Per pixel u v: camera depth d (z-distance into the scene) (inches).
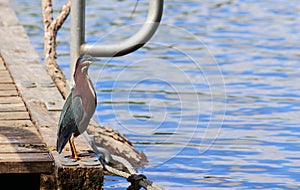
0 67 548.4
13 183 369.4
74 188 352.5
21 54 581.9
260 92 629.9
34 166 353.4
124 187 419.8
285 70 698.8
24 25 844.6
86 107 357.7
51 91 484.7
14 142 384.5
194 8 952.3
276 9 965.8
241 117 562.6
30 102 460.1
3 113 436.8
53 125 416.2
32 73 527.2
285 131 538.0
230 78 668.1
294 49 774.5
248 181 445.1
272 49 772.6
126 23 855.1
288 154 493.0
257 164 473.4
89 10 923.4
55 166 354.9
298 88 644.7
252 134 529.0
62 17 558.9
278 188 436.8
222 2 996.6
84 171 351.9
